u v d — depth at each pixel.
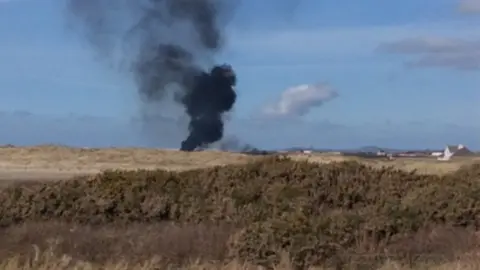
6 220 19.12
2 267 13.05
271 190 19.80
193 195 20.00
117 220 19.44
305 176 21.28
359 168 22.06
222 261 14.32
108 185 20.47
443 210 17.42
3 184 26.86
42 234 16.83
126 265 13.64
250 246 14.59
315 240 14.66
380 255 14.55
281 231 14.77
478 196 17.89
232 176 21.25
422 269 13.57
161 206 19.56
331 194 20.52
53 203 19.84
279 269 13.73
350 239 15.28
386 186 20.77
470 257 14.05
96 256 14.84
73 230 17.52
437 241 15.48
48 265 13.38
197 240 15.70
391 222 16.11
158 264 13.95
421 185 20.66
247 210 18.69
